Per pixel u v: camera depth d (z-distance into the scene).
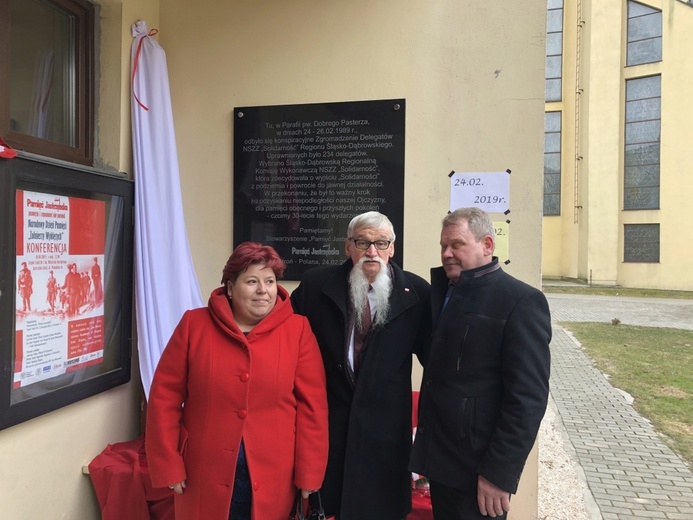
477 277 1.78
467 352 1.73
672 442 4.15
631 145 19.36
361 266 1.91
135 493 2.28
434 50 2.80
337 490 1.92
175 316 2.78
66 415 2.30
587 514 2.95
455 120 2.78
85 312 2.38
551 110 21.69
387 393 1.92
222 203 3.06
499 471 1.59
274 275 1.76
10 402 1.95
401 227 2.85
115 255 2.59
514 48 2.71
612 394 5.56
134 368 2.80
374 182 2.88
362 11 2.88
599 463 3.72
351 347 1.95
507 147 2.73
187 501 1.67
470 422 1.70
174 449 1.67
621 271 19.56
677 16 18.06
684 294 16.98
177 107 3.09
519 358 1.64
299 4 2.95
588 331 9.61
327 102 2.93
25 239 2.02
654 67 18.61
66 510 2.29
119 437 2.69
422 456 1.79
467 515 1.71
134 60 2.73
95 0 2.62
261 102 3.01
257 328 1.72
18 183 1.99
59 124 2.49
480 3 2.74
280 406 1.74
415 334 1.98
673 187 18.36
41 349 2.12
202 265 3.09
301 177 2.96
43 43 2.37
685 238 18.19
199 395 1.68
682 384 5.98
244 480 1.67
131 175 2.76
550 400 5.33
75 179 2.27
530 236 2.70
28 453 2.09
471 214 1.81
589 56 19.70
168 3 3.07
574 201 21.11
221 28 3.04
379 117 2.87
